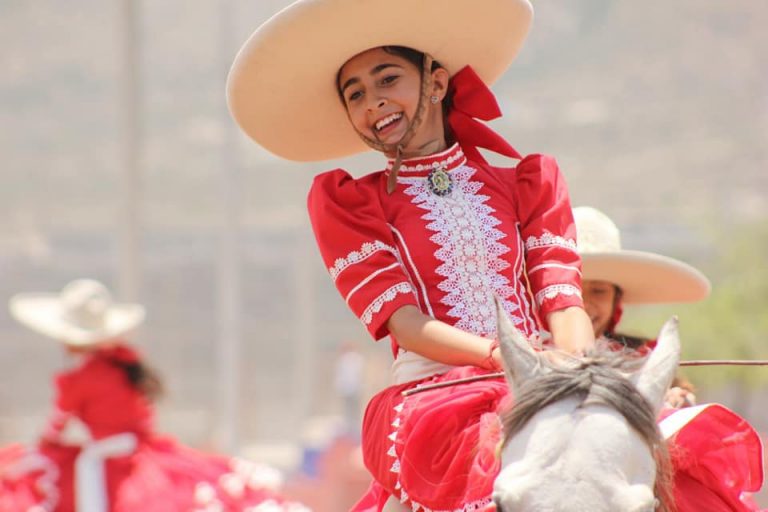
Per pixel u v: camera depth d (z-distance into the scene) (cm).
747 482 1444
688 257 11331
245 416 12925
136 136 7725
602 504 1161
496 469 1287
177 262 16975
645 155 18525
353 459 6488
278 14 1662
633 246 15188
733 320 8188
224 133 10456
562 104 19688
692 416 1351
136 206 7794
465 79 1741
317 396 13912
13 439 12050
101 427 3512
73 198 18788
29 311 4028
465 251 1608
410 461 1412
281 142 1847
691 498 1380
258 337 16025
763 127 19038
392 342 1691
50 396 14650
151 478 3475
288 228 17262
